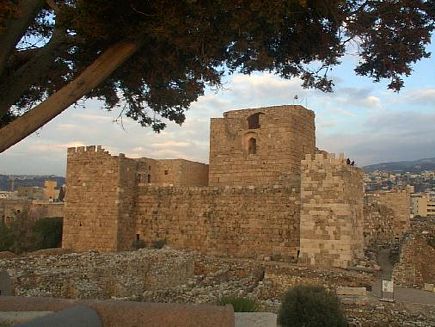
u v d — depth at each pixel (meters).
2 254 30.81
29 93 15.32
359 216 35.25
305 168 34.06
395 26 12.90
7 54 11.23
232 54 13.40
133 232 44.09
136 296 22.45
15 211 72.44
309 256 33.09
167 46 12.16
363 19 12.80
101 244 43.09
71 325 6.69
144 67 13.33
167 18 10.66
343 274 28.83
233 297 20.55
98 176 44.00
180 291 23.70
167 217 42.94
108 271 24.88
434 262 33.19
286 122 44.31
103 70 11.44
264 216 38.75
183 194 42.50
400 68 13.37
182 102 15.80
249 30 11.30
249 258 37.91
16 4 11.32
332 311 18.78
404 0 12.47
